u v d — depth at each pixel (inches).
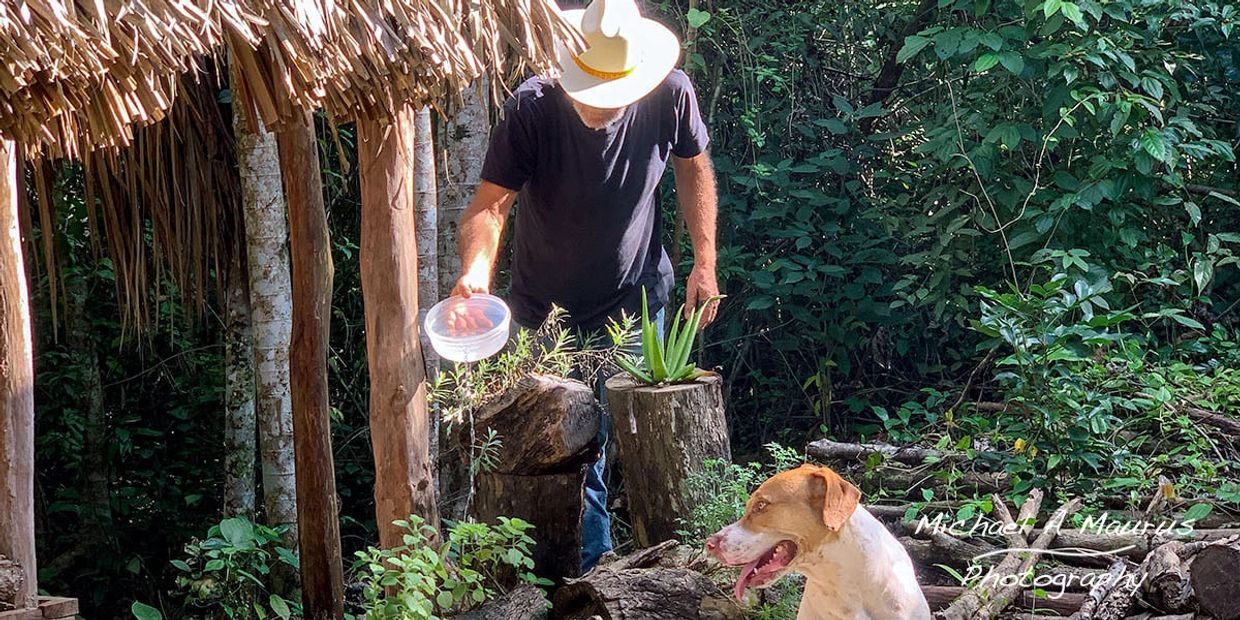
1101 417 200.5
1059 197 270.5
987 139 266.5
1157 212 286.4
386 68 135.4
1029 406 204.5
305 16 120.3
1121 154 265.7
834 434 311.0
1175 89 263.4
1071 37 269.3
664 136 190.5
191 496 284.2
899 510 201.3
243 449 250.8
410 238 171.9
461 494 237.0
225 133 225.3
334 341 291.6
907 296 280.7
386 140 167.6
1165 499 190.7
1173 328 283.3
